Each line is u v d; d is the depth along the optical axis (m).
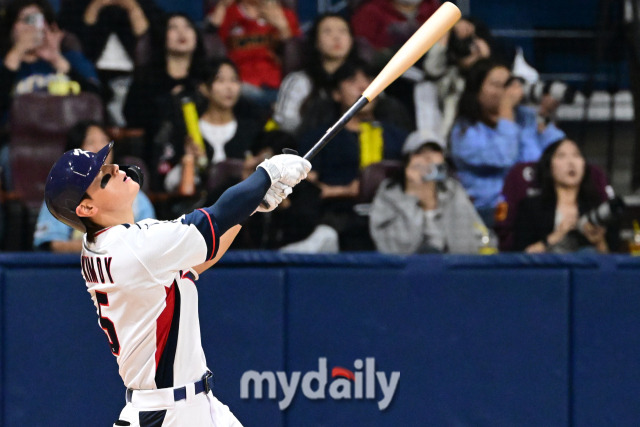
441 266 13.58
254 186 7.98
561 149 16.06
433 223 15.91
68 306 13.32
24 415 13.23
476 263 13.54
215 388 13.42
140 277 7.87
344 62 16.81
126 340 8.16
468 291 13.55
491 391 13.54
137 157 16.20
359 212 16.06
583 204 16.17
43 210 15.41
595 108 17.03
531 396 13.52
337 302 13.54
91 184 7.90
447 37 16.94
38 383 13.27
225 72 16.53
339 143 16.33
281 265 13.54
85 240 8.23
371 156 16.38
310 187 16.03
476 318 13.55
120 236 7.91
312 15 18.12
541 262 13.54
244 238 15.80
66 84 16.47
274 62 17.50
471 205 16.03
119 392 13.38
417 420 13.54
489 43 17.12
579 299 13.54
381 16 17.45
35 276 13.27
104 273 7.95
